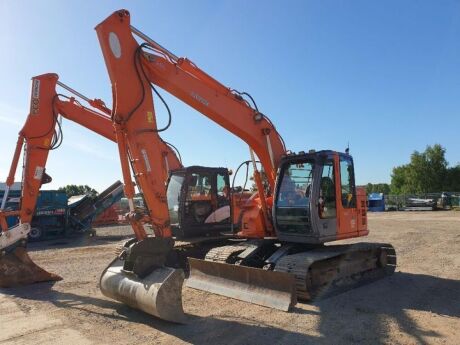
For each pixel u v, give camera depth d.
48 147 9.73
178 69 7.58
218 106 8.00
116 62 6.77
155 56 7.34
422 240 15.27
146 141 6.86
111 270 6.96
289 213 8.09
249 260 8.33
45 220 19.55
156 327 5.96
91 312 6.80
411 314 6.46
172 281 5.99
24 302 7.55
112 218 27.84
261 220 8.74
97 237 20.41
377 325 5.94
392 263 9.58
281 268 7.46
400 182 64.62
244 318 6.30
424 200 38.31
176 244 10.45
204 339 5.46
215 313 6.56
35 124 9.59
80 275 10.15
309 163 8.05
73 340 5.50
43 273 9.30
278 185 8.35
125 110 6.79
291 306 6.66
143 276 6.28
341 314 6.48
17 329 6.00
